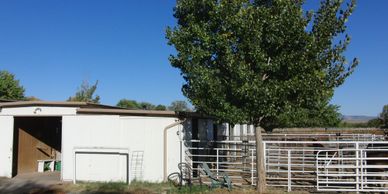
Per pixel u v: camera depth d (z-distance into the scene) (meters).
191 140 17.69
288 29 13.14
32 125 20.53
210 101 14.23
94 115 17.70
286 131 37.69
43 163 20.55
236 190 14.96
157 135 17.66
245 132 33.28
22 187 16.52
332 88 13.78
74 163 17.36
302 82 13.24
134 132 17.62
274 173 18.39
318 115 37.06
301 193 14.45
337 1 13.46
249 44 13.34
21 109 18.34
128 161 17.31
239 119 13.81
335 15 13.48
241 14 13.30
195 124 19.67
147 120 17.69
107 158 17.47
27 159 20.12
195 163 19.03
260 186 14.62
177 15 15.24
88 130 17.69
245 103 13.84
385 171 15.47
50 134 21.73
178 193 15.06
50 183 17.23
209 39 14.02
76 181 17.47
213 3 14.12
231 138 26.69
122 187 16.19
